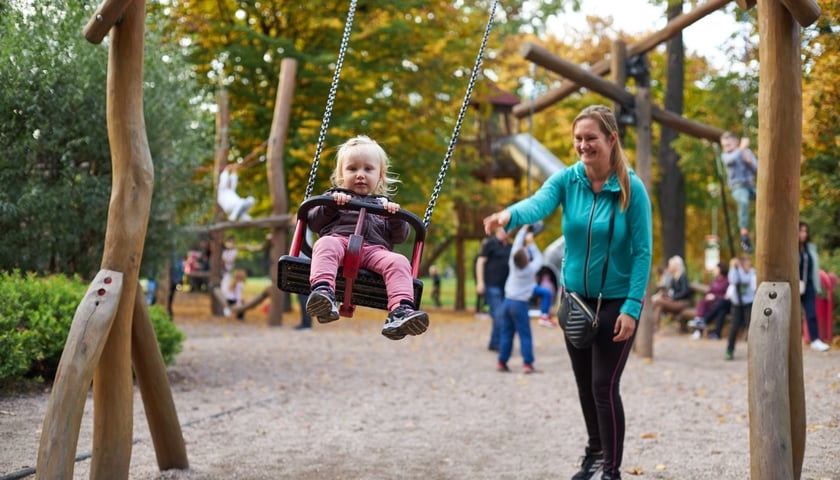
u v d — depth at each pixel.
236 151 20.92
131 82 4.40
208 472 5.05
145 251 10.00
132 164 4.35
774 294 3.97
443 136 21.39
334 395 8.35
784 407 3.78
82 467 5.06
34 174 8.55
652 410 7.59
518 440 6.30
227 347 12.47
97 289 4.14
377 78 20.06
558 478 5.09
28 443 5.46
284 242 17.03
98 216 8.98
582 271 4.54
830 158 11.58
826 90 9.23
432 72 20.14
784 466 3.71
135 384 8.27
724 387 9.06
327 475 5.05
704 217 28.98
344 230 4.15
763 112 4.11
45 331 7.39
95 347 3.99
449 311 24.91
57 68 8.14
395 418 7.17
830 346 13.24
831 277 14.24
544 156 22.16
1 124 7.96
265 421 6.85
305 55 19.19
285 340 13.95
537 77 25.19
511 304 10.39
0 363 6.88
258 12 20.25
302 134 19.41
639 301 4.39
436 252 27.14
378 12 19.97
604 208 4.50
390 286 3.87
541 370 10.64
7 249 8.48
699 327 15.94
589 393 4.76
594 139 4.44
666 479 4.98
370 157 4.30
